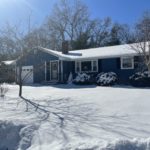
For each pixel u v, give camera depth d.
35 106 13.01
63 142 7.51
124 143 6.62
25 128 8.95
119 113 10.33
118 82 25.72
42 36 39.09
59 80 29.58
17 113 11.43
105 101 13.03
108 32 55.56
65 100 14.27
